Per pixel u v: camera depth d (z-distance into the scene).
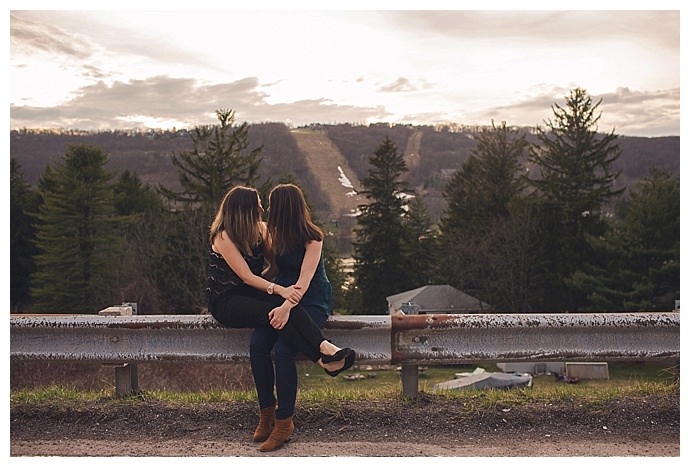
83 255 46.34
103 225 46.91
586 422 4.99
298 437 4.80
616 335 5.10
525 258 41.25
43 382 10.88
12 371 11.06
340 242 53.22
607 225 41.19
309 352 4.72
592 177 42.16
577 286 37.44
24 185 52.44
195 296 36.56
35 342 5.19
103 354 5.16
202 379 10.93
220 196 40.59
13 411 5.20
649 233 35.81
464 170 52.47
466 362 5.09
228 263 4.86
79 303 44.66
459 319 5.04
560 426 4.94
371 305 49.62
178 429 4.93
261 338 4.80
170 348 5.13
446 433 4.83
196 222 37.53
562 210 41.41
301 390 5.79
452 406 5.20
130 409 5.21
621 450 4.54
